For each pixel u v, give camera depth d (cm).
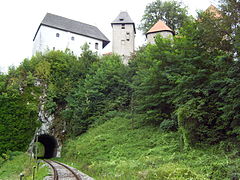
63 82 3894
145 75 2517
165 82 2214
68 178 1371
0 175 1805
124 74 3569
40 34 5219
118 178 1262
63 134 3653
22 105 3269
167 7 5091
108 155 2077
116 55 4572
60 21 5691
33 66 3897
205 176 1122
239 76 1428
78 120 3369
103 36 6256
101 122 3161
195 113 1630
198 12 1927
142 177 1200
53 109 3672
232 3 1623
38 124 3353
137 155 1852
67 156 2923
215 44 1773
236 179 1053
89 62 4438
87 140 2759
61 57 4219
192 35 1903
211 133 1623
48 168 1842
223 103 1550
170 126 2055
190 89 1773
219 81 1520
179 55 1989
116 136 2492
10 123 3092
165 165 1320
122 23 5800
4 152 2938
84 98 3547
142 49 3812
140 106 2553
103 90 3572
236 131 1401
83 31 5866
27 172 1579
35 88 3666
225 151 1447
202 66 1816
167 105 2269
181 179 1053
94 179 1327
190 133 1683
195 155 1495
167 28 4619
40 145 6675
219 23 1705
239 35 1512
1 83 3281
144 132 2302
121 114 3123
